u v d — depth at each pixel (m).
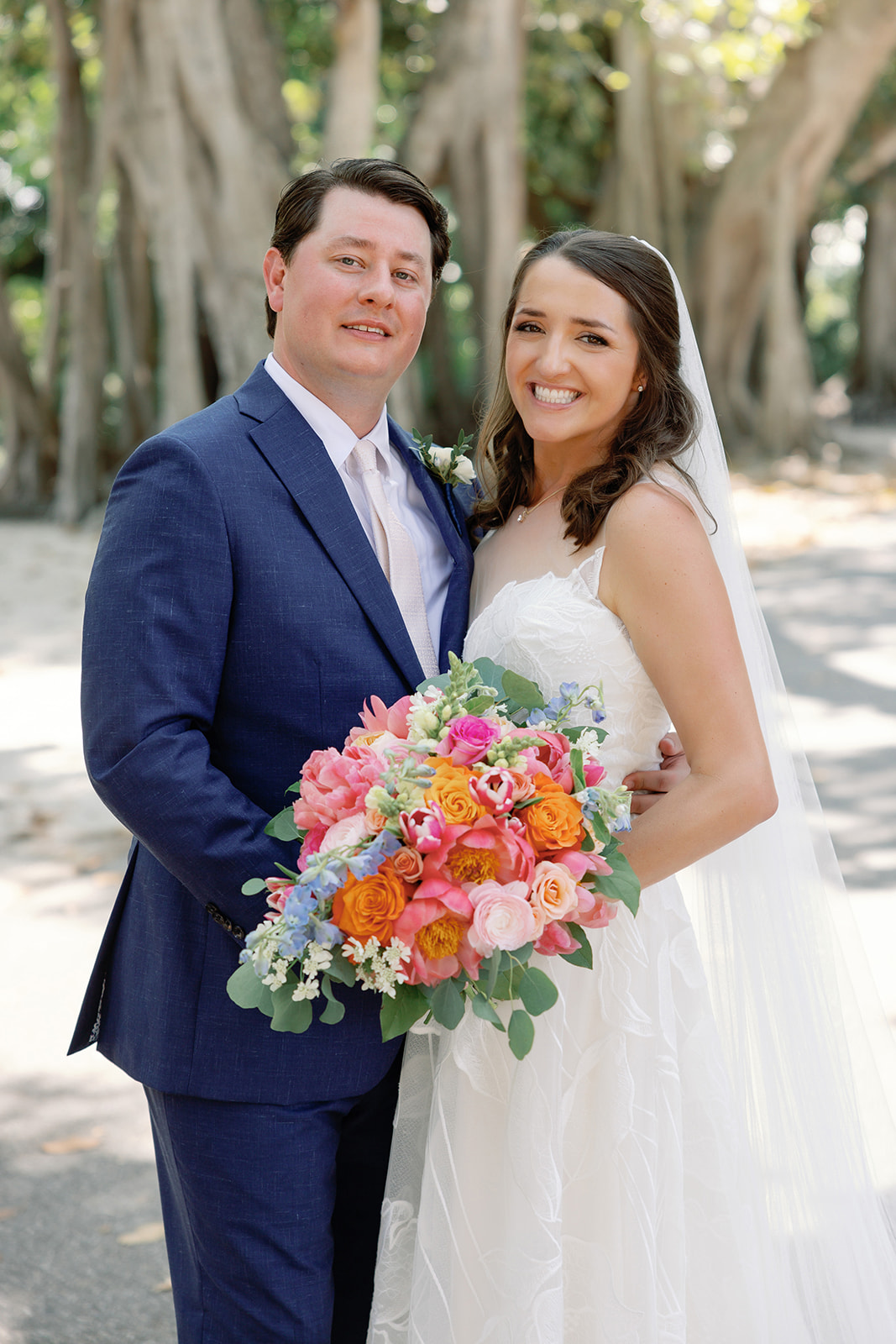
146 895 1.99
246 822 1.80
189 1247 1.95
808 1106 2.19
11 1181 2.89
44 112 15.62
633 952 1.96
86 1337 2.42
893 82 16.56
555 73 13.70
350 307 1.98
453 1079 1.92
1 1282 2.57
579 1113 1.95
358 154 10.18
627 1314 1.90
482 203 11.92
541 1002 1.68
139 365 12.45
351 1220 2.15
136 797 1.77
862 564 9.34
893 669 6.63
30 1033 3.48
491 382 2.36
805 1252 2.17
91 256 12.12
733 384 15.00
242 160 10.47
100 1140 3.04
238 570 1.87
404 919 1.60
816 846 2.34
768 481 13.33
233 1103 1.88
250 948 1.65
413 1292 1.92
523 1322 1.83
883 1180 2.27
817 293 35.09
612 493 1.96
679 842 1.85
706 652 1.88
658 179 14.55
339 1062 1.91
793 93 13.70
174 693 1.80
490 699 1.76
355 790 1.66
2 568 10.05
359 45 10.03
